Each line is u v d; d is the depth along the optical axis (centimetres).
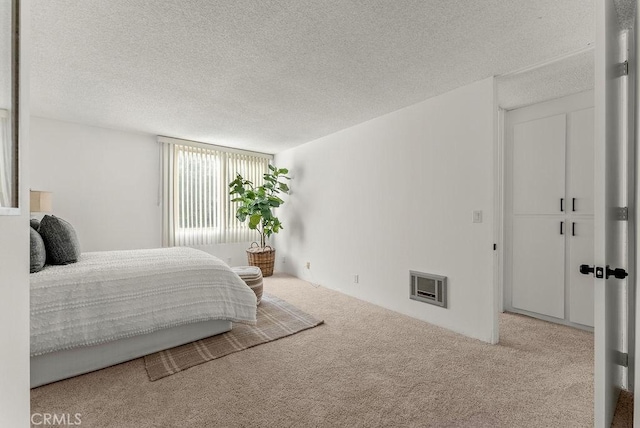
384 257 343
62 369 185
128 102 304
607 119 113
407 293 315
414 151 309
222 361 211
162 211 443
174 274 228
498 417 152
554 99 291
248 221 532
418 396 170
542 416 153
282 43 198
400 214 324
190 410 158
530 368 202
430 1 157
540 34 187
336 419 151
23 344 77
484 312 249
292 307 336
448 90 274
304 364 207
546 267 296
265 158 562
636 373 96
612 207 125
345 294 397
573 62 221
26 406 78
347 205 398
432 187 292
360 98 293
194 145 469
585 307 269
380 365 206
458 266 269
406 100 298
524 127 313
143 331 207
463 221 266
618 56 143
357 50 206
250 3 160
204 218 486
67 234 228
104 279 199
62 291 183
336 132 416
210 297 241
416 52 208
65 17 170
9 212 70
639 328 95
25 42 79
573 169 278
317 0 157
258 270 354
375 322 292
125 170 415
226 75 243
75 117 354
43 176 359
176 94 283
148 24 177
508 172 326
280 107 318
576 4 158
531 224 307
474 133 257
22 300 76
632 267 160
